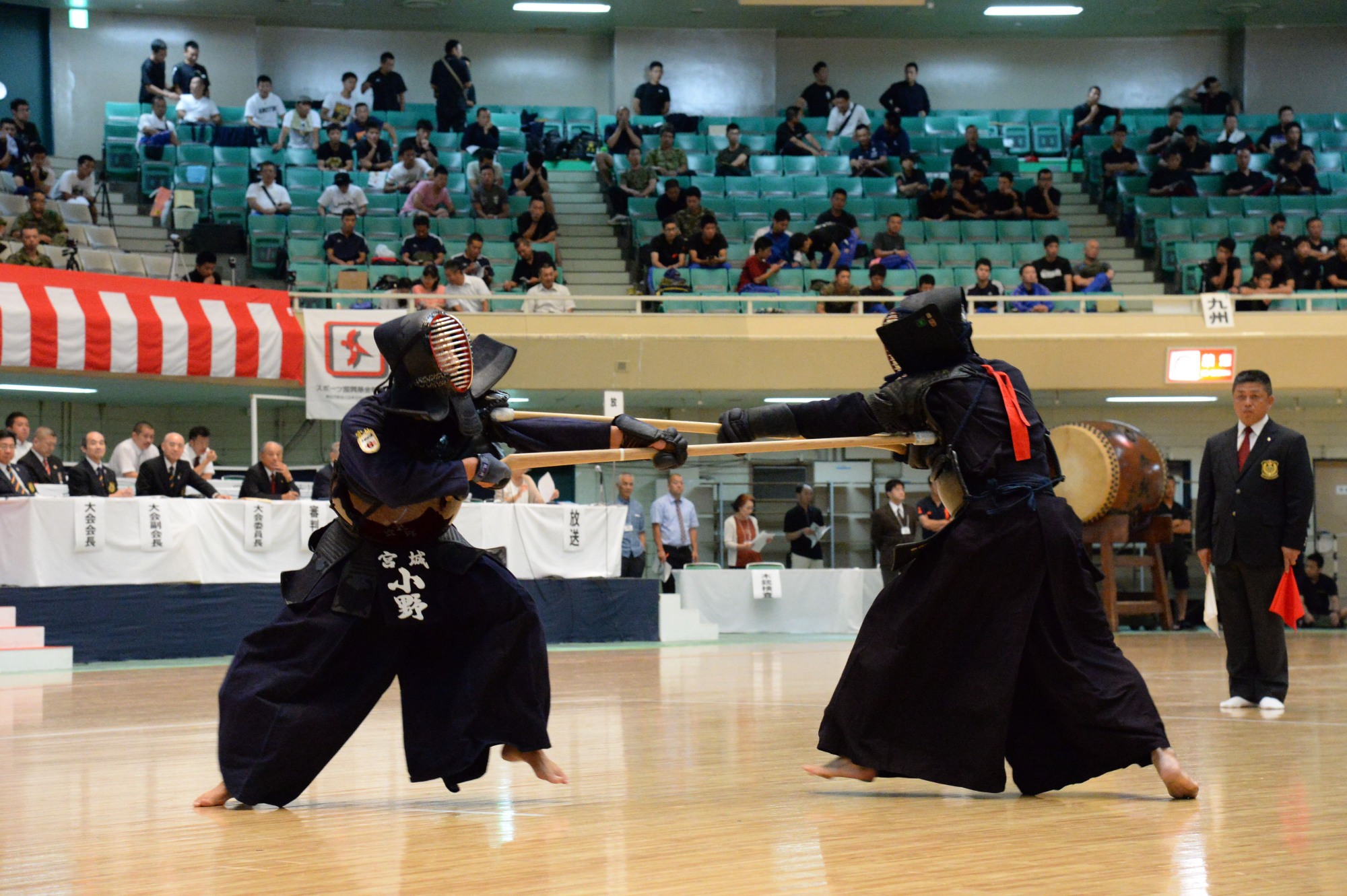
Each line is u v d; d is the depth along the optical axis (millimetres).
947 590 3594
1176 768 3523
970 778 3518
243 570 11031
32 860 2809
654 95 23094
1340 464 18047
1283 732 5262
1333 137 23156
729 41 24359
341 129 20531
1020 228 19984
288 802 3469
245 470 13695
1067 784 3619
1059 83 25297
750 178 20750
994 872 2607
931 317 3768
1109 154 21656
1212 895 2398
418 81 24109
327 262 17094
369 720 5980
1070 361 15977
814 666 9352
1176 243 19203
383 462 3316
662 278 17219
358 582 3455
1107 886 2475
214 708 6613
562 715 6008
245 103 22609
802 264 17844
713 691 7285
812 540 15977
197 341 13875
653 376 15586
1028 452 3680
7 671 9570
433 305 15375
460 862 2754
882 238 18328
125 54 22391
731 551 15352
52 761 4594
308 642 3465
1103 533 14688
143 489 11320
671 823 3248
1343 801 3520
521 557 11945
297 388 15469
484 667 3459
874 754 3623
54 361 13219
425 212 18797
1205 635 14570
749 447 3791
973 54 25250
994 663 3541
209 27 22797
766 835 3068
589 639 12414
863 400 3836
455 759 3430
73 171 19406
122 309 13594
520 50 24391
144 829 3197
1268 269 17281
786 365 15727
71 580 10328
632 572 13672
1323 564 17594
